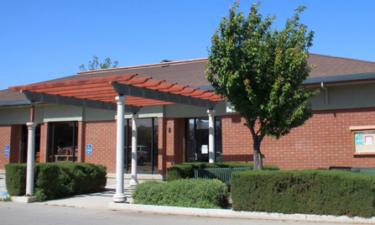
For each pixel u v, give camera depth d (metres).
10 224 8.25
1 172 21.08
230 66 9.79
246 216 8.87
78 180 13.05
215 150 16.75
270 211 8.71
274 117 10.02
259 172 8.98
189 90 12.48
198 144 17.38
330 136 14.02
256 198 8.84
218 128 16.88
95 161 18.89
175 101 12.84
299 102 9.90
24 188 11.92
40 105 20.17
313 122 14.33
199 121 17.48
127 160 18.34
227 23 10.05
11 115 21.33
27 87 11.62
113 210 10.18
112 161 18.45
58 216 9.26
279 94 9.66
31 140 11.88
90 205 11.02
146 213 9.69
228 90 9.82
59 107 20.00
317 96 14.28
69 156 19.77
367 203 8.10
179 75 18.91
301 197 8.55
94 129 19.16
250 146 15.35
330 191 8.35
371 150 13.34
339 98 13.97
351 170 11.52
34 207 10.66
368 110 13.54
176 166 12.83
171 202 9.87
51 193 12.15
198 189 9.73
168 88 11.70
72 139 19.84
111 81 10.49
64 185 12.67
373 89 13.50
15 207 10.66
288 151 14.64
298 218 8.49
